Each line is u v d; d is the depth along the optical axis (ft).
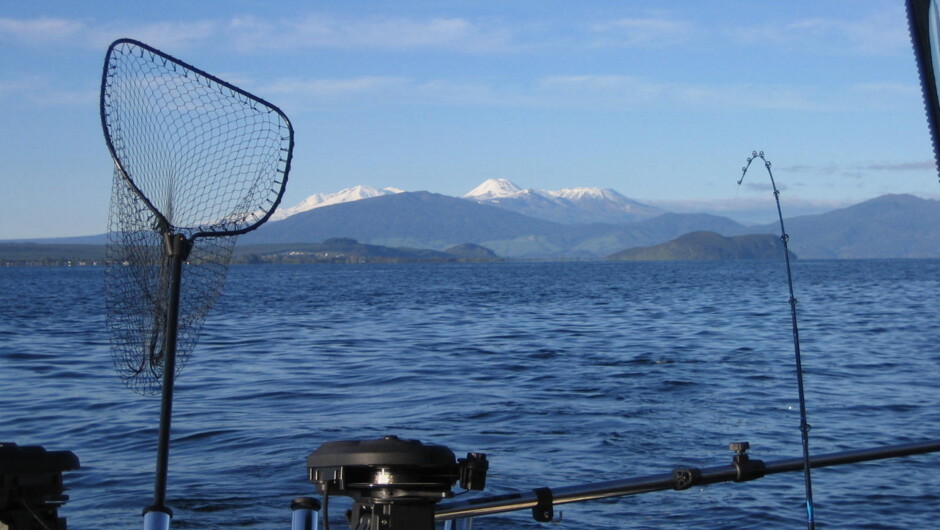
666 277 389.39
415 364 65.16
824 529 24.52
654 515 25.81
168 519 7.64
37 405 45.24
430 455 6.43
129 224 8.18
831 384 52.75
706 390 50.78
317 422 40.34
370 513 6.73
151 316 8.30
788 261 10.57
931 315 121.39
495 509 8.17
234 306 156.35
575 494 8.43
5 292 231.91
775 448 34.81
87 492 28.27
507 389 51.60
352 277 433.48
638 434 37.37
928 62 6.51
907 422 39.91
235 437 36.68
